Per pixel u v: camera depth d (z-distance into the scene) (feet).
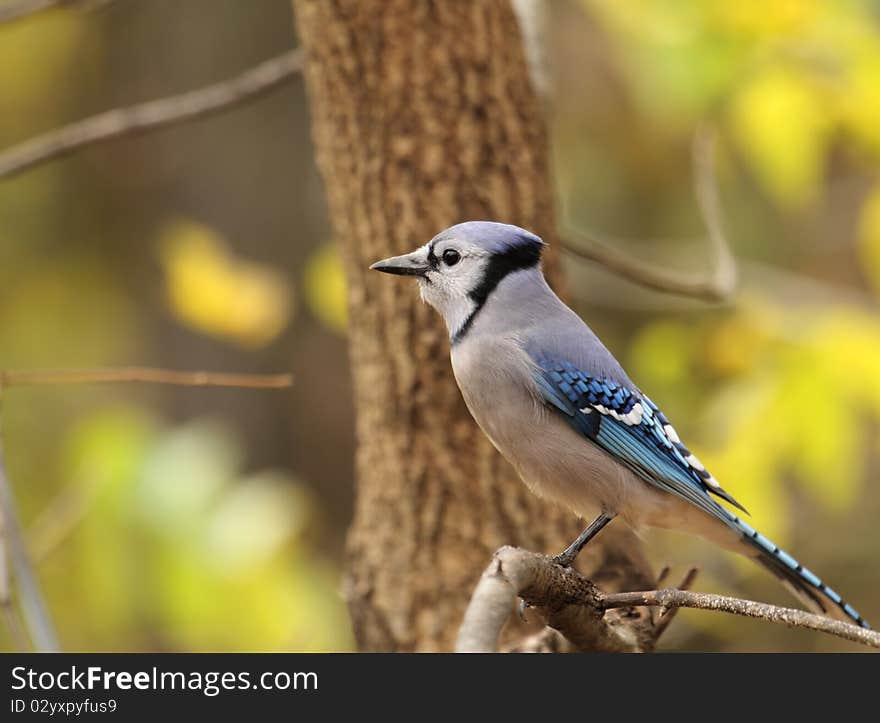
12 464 48.03
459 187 27.53
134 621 36.45
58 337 53.06
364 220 27.86
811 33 31.65
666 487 26.27
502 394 26.12
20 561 23.08
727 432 34.35
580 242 31.65
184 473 34.09
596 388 26.22
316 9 27.45
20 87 51.44
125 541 33.81
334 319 34.60
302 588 35.06
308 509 39.37
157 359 51.83
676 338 36.88
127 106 51.78
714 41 31.89
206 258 34.19
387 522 27.94
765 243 50.67
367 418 28.45
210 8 51.39
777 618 18.79
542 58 30.91
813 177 32.86
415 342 27.61
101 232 53.31
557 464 26.17
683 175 50.16
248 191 51.98
